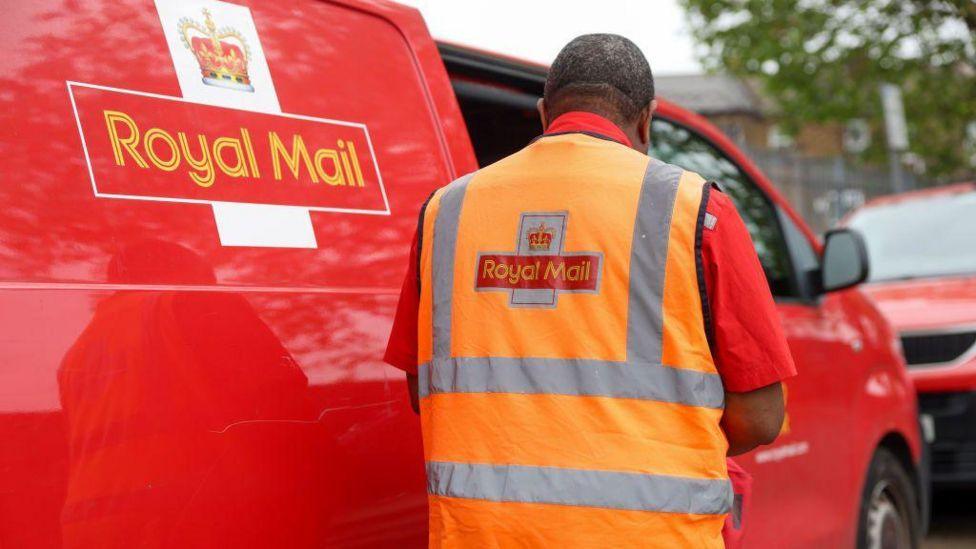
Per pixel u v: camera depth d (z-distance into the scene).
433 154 2.78
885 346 4.93
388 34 2.80
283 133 2.39
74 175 1.99
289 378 2.22
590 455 2.00
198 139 2.21
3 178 1.90
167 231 2.09
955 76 19.19
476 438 2.07
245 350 2.15
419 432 2.51
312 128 2.46
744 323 2.08
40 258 1.90
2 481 1.77
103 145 2.05
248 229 2.24
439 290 2.19
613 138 2.23
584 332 2.04
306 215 2.37
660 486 1.99
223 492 2.07
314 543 2.24
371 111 2.64
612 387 2.02
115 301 1.96
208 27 2.31
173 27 2.25
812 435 4.17
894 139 12.87
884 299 7.77
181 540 2.00
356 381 2.36
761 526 3.76
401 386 2.47
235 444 2.10
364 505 2.36
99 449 1.89
